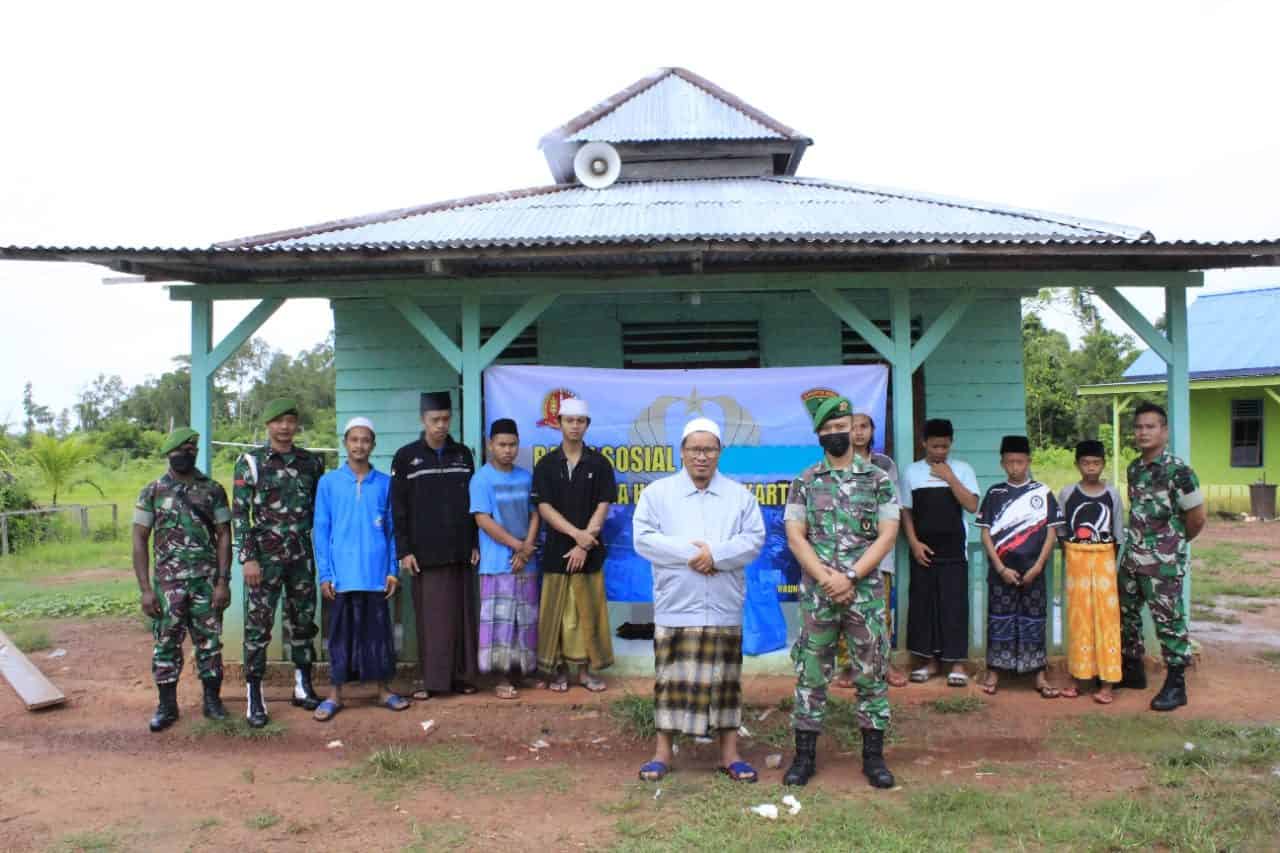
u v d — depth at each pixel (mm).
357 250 5734
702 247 5770
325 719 5805
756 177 10070
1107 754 5070
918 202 8289
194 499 5719
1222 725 5430
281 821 4297
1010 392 8484
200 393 6730
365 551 5855
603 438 6566
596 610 6164
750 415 6520
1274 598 10133
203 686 5875
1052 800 4395
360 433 5832
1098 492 6051
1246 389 20516
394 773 4879
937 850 3854
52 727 5859
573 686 6387
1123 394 21422
